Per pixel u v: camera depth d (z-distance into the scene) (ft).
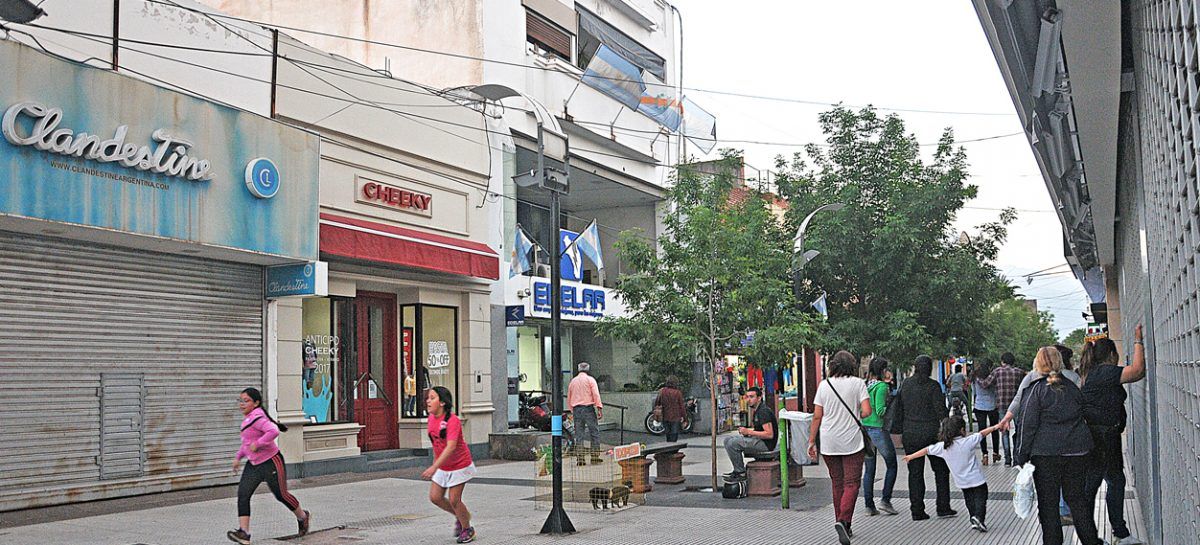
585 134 89.04
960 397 70.69
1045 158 37.86
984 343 83.46
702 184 56.59
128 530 37.42
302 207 54.34
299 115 56.95
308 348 60.39
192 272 50.67
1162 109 17.17
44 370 42.98
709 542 33.99
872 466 39.50
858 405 33.40
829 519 38.42
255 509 43.65
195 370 50.34
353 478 56.59
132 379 46.91
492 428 72.54
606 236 106.01
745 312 46.96
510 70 79.87
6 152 39.32
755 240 49.83
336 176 59.41
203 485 50.06
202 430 50.44
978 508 35.12
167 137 46.11
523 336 94.73
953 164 80.79
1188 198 14.14
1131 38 24.36
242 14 85.15
